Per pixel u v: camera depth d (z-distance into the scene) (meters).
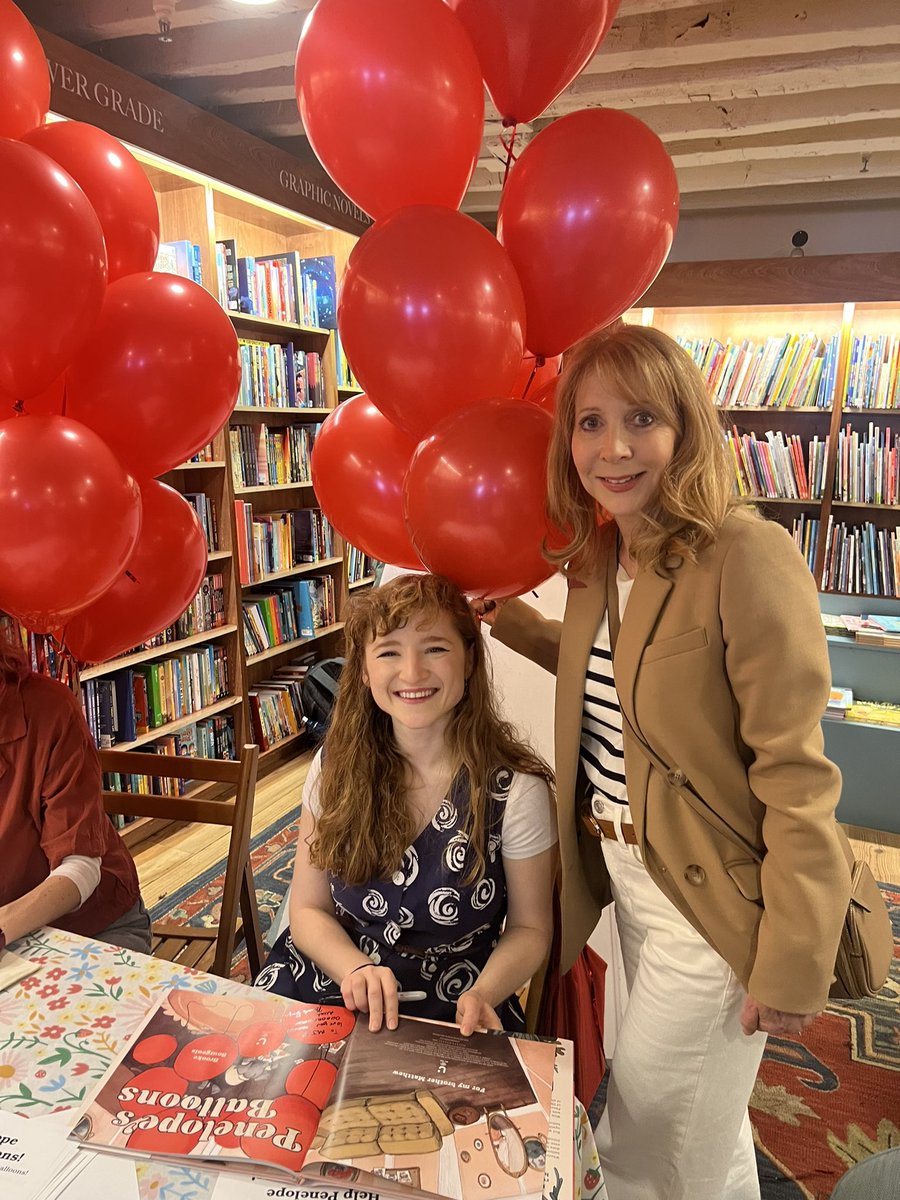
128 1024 0.99
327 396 4.30
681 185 4.00
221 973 1.79
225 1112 0.84
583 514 1.20
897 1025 2.26
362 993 1.04
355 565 4.72
